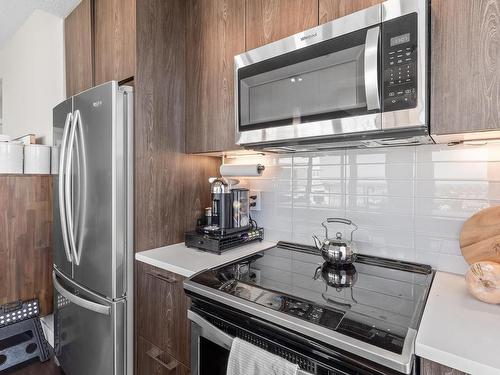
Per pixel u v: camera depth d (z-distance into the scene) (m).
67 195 1.61
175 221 1.66
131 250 1.48
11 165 2.02
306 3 1.20
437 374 0.69
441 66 0.90
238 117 1.33
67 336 1.75
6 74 3.20
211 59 1.54
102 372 1.47
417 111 0.89
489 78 0.83
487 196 1.09
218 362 1.06
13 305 2.02
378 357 0.67
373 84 0.94
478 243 1.08
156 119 1.56
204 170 1.82
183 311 1.29
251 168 1.58
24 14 2.54
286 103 1.18
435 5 0.92
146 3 1.52
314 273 1.20
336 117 1.05
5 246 2.01
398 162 1.29
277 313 0.86
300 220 1.59
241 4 1.41
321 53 1.07
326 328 0.77
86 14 1.84
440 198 1.19
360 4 1.06
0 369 1.95
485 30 0.84
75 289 1.63
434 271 1.19
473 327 0.76
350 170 1.42
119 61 1.59
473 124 0.86
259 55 1.25
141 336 1.48
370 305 0.90
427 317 0.82
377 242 1.35
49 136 2.35
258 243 1.69
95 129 1.46
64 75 2.16
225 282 1.09
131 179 1.47
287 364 0.81
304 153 1.57
